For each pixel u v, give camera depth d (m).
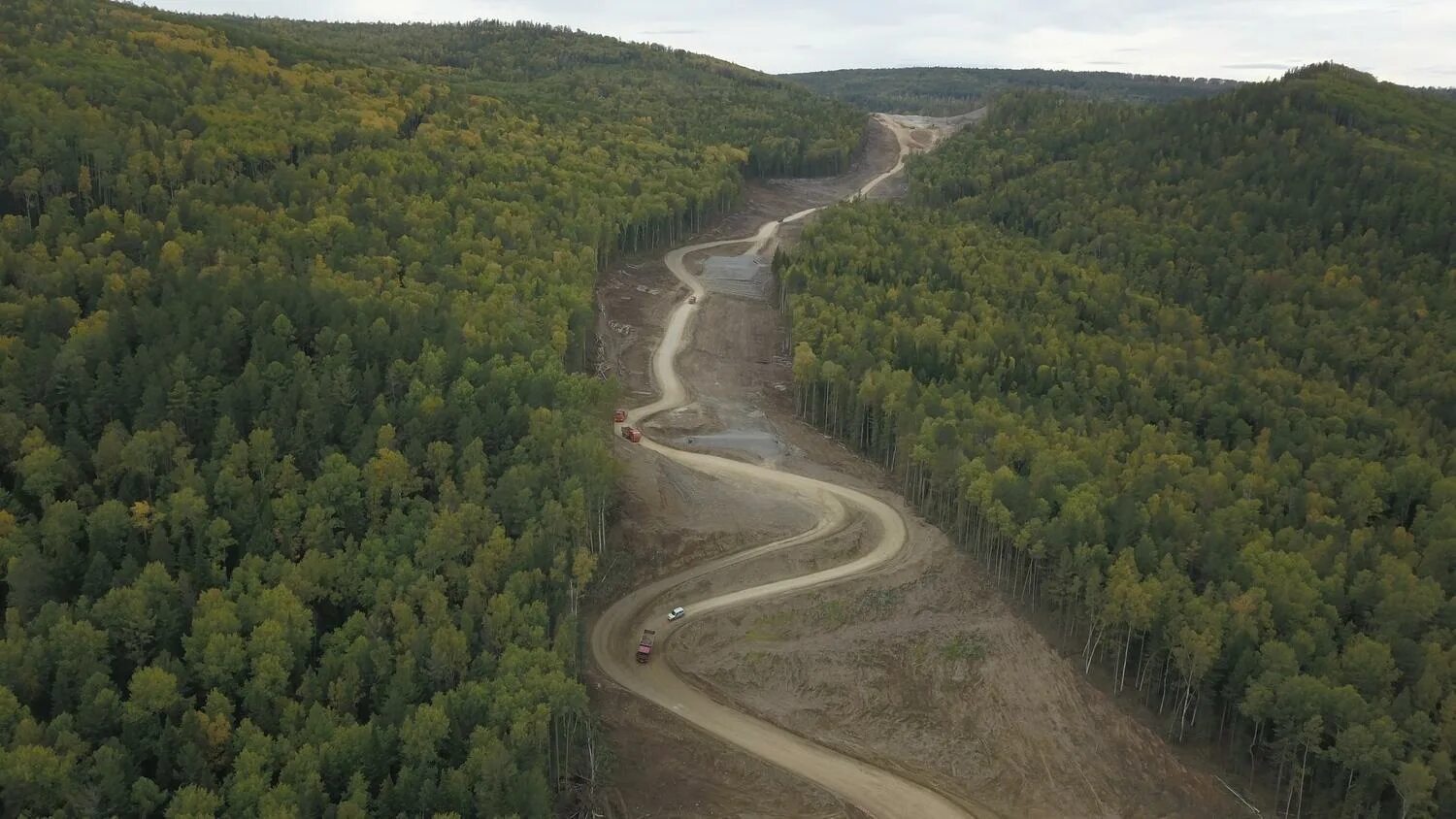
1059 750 98.25
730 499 135.88
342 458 104.12
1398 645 96.88
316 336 125.19
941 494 132.25
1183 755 97.81
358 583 95.19
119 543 93.56
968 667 106.69
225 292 129.88
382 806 75.69
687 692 105.12
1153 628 99.88
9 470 100.50
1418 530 123.88
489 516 104.00
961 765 98.06
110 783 71.00
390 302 143.00
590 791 89.44
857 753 99.25
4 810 69.88
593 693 102.00
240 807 72.25
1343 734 86.00
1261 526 121.00
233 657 82.88
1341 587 106.00
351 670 82.94
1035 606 115.19
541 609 93.56
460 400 121.06
